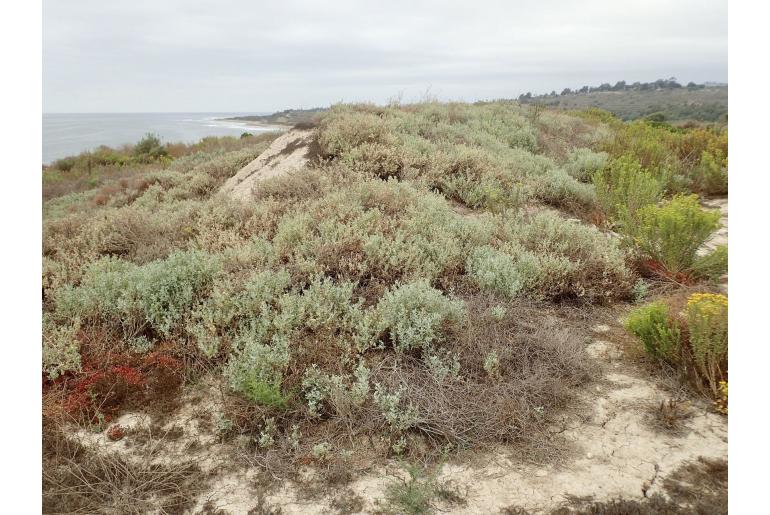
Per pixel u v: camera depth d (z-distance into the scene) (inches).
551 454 121.4
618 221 267.4
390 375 144.3
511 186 315.9
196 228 272.2
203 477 118.1
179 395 145.5
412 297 167.5
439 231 224.5
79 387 144.8
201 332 156.6
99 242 265.7
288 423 132.5
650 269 218.2
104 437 131.0
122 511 109.2
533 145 447.5
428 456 122.3
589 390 145.1
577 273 201.0
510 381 143.1
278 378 135.7
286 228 225.8
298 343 154.9
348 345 149.6
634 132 522.6
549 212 259.3
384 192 264.8
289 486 114.7
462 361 151.2
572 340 162.1
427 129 427.5
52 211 460.1
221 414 134.0
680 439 123.9
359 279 195.0
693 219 202.7
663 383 144.9
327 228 223.0
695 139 456.1
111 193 481.1
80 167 818.2
